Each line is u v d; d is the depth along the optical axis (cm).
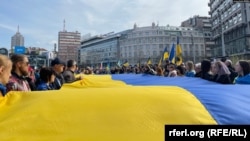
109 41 14112
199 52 12456
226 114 193
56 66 582
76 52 16225
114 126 180
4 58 271
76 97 210
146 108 194
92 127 180
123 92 221
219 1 8269
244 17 6731
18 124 183
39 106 199
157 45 12456
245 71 620
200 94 225
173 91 232
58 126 181
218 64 623
